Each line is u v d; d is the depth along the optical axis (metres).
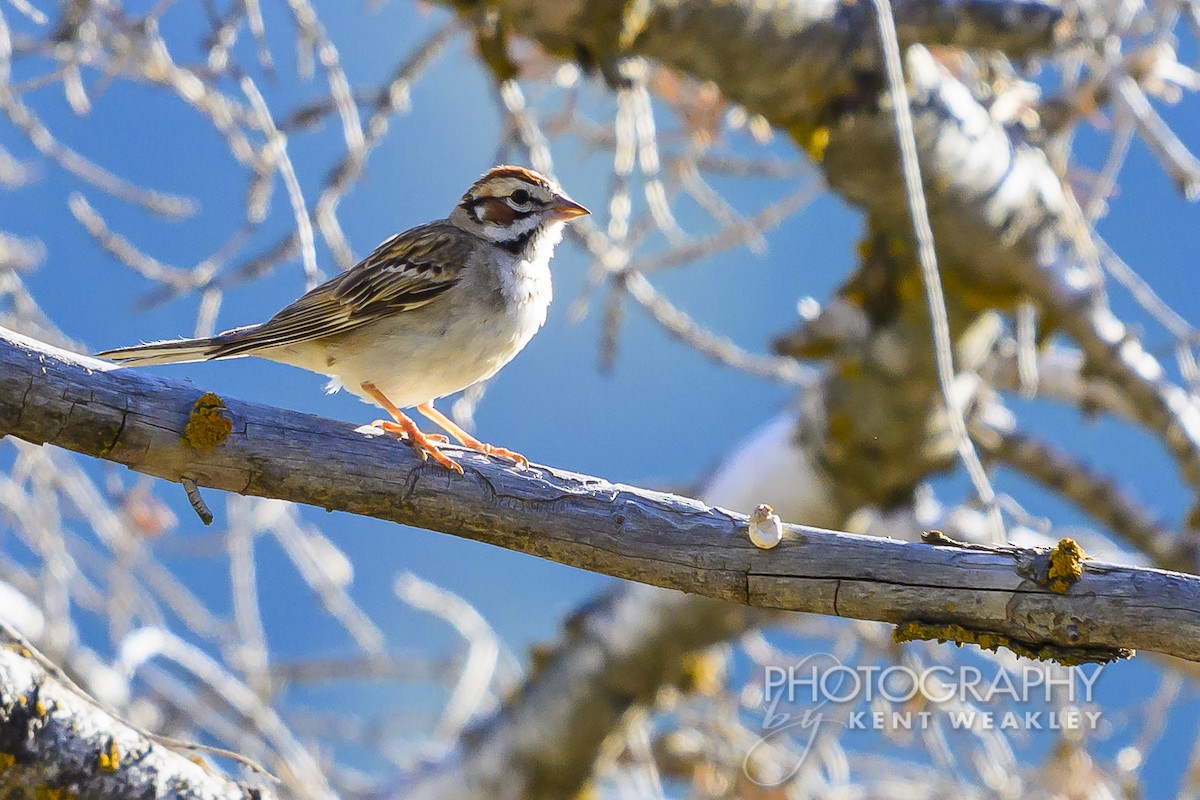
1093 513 13.12
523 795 12.52
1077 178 12.14
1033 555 6.07
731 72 10.44
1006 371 13.67
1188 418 11.62
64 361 6.26
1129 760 11.41
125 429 6.26
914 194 7.34
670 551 6.44
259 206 10.16
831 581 6.28
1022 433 13.39
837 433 12.52
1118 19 10.91
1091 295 11.50
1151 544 12.85
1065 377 13.86
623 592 12.76
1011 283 11.64
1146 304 11.27
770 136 12.00
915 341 11.98
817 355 12.34
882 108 10.70
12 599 11.73
